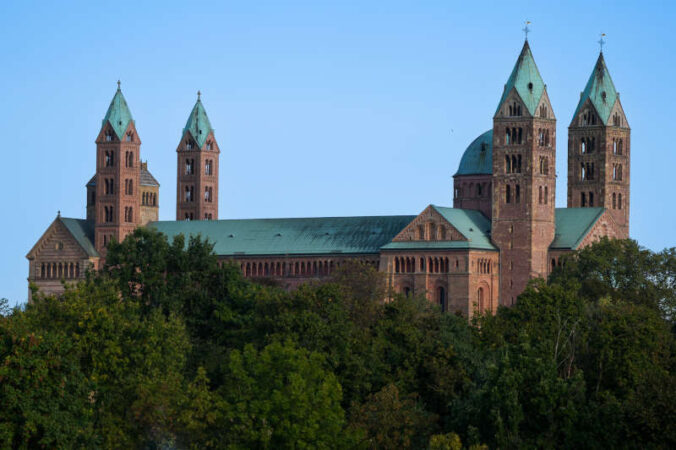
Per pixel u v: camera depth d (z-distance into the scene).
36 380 187.62
